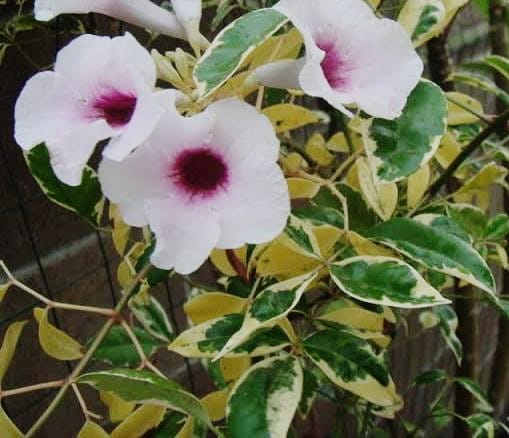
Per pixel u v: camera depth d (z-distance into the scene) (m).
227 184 0.27
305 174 0.37
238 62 0.26
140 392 0.29
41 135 0.26
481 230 0.43
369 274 0.31
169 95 0.26
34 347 0.48
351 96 0.27
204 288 0.45
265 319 0.30
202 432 0.34
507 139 0.46
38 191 0.46
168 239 0.27
